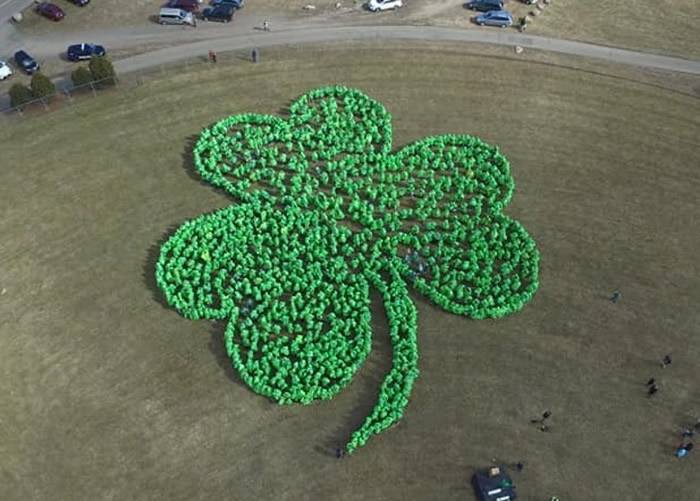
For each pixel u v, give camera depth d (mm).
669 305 59906
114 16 86875
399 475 50438
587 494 49562
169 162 70938
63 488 49656
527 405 53938
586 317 59031
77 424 52875
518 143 72562
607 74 79875
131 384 55156
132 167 70438
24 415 53250
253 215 64625
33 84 73875
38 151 71562
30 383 55094
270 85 78375
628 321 58844
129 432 52531
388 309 58156
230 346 55906
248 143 71062
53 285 61156
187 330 58219
